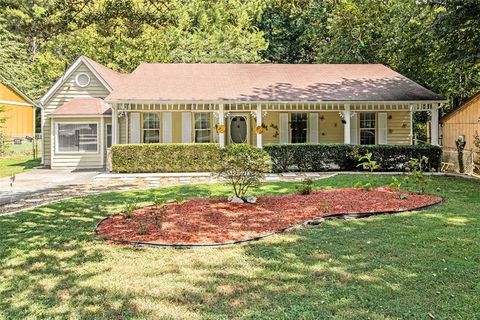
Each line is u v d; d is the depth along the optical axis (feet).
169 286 14.75
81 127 63.36
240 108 62.39
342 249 18.92
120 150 55.21
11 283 15.25
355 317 12.16
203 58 95.66
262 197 31.91
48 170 60.54
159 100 56.44
